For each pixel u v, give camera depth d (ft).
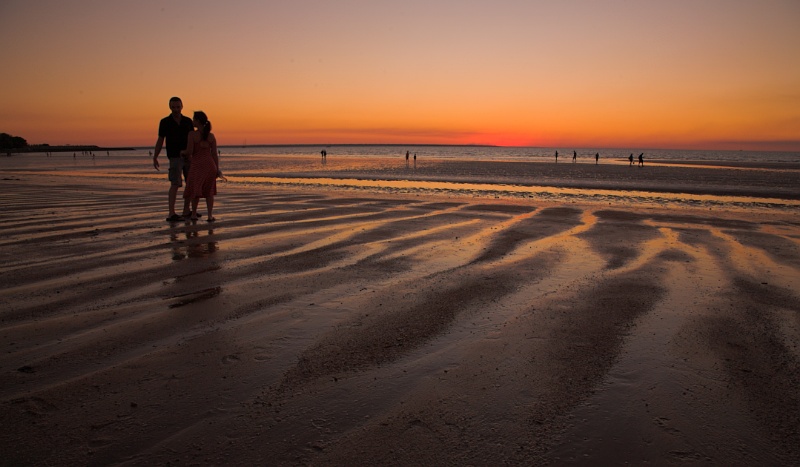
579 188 59.16
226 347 8.17
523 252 16.57
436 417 6.15
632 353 8.13
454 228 21.84
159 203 29.99
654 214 28.50
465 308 10.42
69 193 36.32
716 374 7.36
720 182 71.82
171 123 22.49
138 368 7.34
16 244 16.66
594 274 13.52
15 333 8.59
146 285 11.76
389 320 9.62
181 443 5.55
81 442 5.54
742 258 15.88
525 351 8.18
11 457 5.24
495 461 5.32
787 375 7.32
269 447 5.50
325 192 41.70
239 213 25.91
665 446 5.60
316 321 9.51
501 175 88.07
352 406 6.39
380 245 17.56
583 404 6.48
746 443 5.66
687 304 10.81
